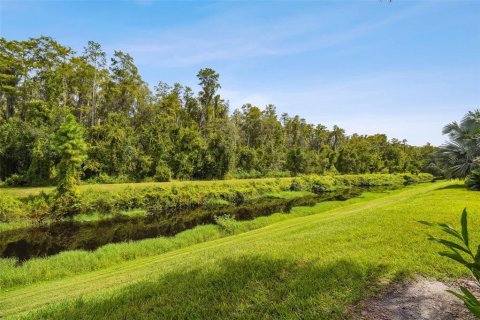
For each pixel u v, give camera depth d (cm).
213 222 2044
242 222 1789
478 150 1942
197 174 3825
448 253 144
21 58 4444
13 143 2788
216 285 457
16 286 957
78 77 4816
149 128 3656
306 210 2219
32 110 3269
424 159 7144
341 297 391
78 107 4788
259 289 428
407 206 1123
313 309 362
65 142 2152
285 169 5288
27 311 497
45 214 1995
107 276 800
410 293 408
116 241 1591
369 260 518
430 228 731
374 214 977
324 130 8162
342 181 4416
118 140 3206
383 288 422
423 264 499
